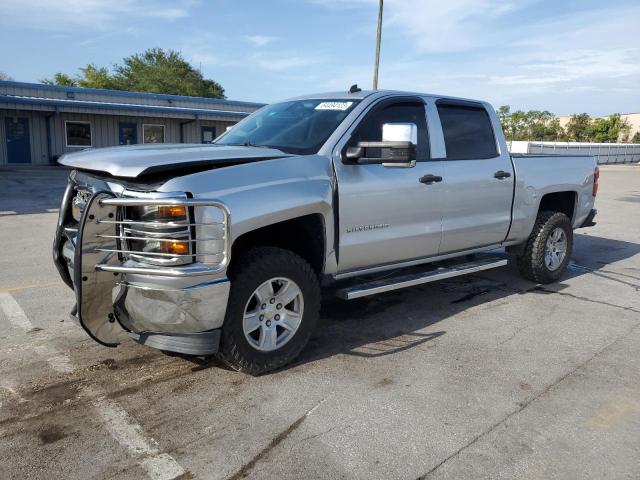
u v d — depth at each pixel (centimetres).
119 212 329
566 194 669
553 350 444
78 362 403
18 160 2558
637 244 939
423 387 372
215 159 354
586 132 6456
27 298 554
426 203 476
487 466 284
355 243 427
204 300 332
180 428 316
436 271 507
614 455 297
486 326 498
